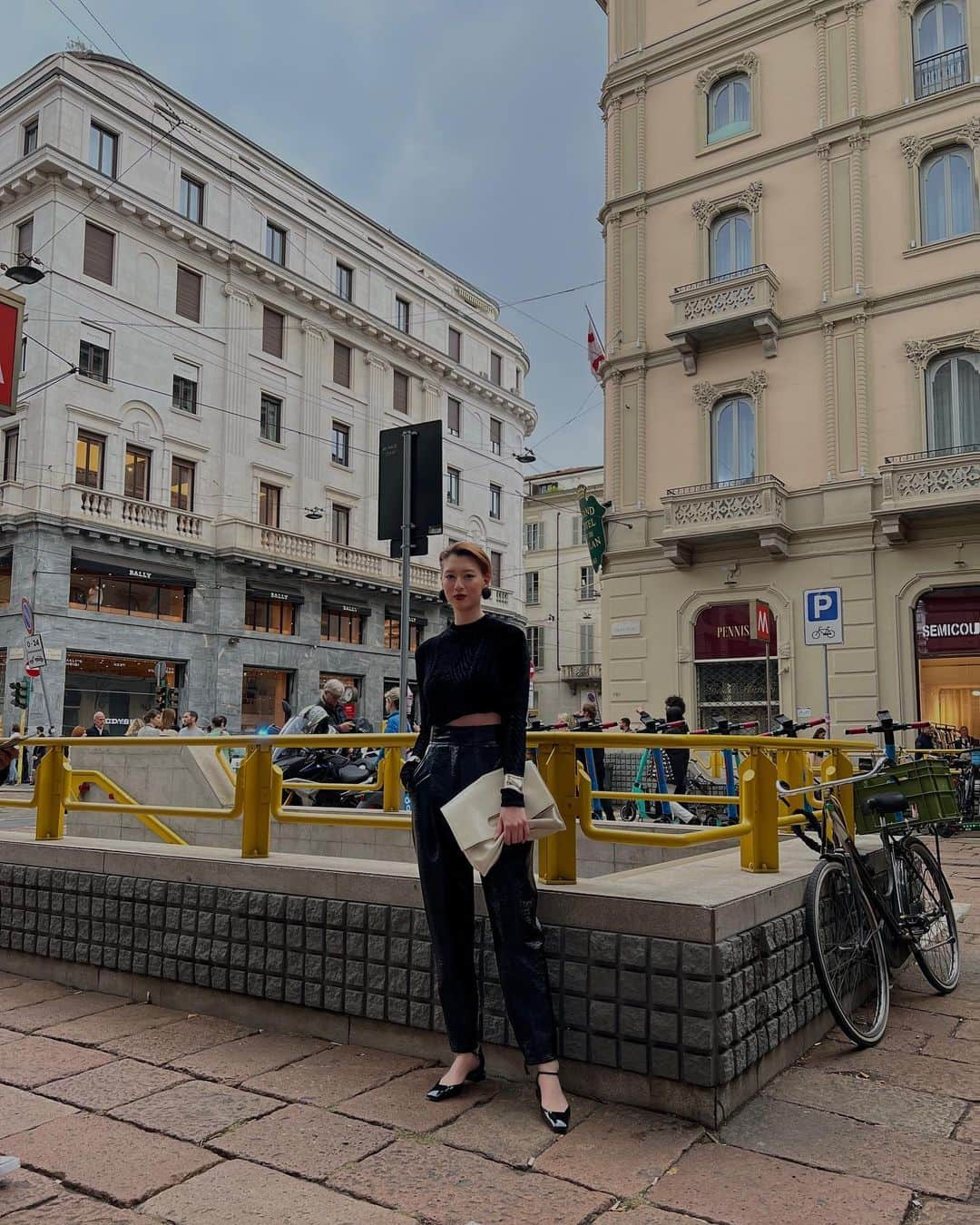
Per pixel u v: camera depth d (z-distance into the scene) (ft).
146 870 14.96
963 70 51.90
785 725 22.75
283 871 13.44
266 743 14.62
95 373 85.30
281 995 13.17
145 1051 12.48
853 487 51.70
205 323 95.50
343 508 110.11
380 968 12.37
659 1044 10.26
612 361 60.39
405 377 119.75
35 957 16.33
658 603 57.77
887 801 15.19
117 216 87.76
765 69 57.72
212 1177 9.02
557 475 162.50
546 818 10.65
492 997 11.48
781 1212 8.33
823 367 53.67
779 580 53.83
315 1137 9.83
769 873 12.72
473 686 10.89
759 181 57.06
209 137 98.99
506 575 134.82
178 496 92.38
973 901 23.95
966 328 49.83
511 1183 8.85
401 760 23.30
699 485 57.00
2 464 82.89
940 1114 10.42
